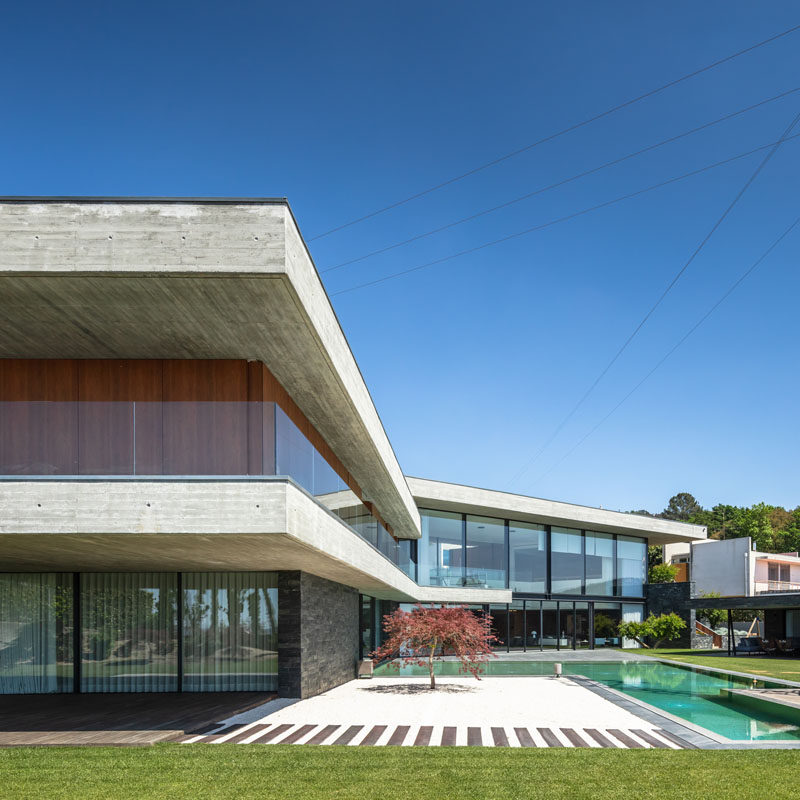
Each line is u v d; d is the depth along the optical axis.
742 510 84.00
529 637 35.84
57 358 10.72
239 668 15.44
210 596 15.64
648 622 37.62
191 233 8.13
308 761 8.24
